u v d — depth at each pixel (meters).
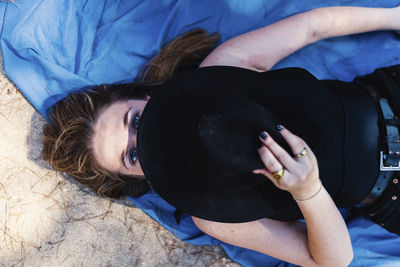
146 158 1.36
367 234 2.06
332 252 1.53
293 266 2.10
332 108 1.49
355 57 2.14
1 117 2.24
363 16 1.91
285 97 1.41
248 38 1.77
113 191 2.07
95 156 1.78
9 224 2.23
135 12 2.24
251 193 1.35
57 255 2.23
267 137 1.10
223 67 1.40
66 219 2.25
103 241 2.25
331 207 1.41
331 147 1.46
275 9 2.21
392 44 2.12
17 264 2.21
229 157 1.06
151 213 2.20
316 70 2.16
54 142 1.92
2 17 2.16
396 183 1.56
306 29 1.81
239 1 2.21
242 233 1.63
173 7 2.20
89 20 2.23
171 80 1.39
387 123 1.52
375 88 1.59
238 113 1.10
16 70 2.17
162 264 2.24
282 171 1.13
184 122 1.30
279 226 1.63
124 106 1.70
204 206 1.37
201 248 2.24
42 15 2.18
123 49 2.22
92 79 2.21
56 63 2.20
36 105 2.17
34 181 2.24
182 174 1.32
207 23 2.21
